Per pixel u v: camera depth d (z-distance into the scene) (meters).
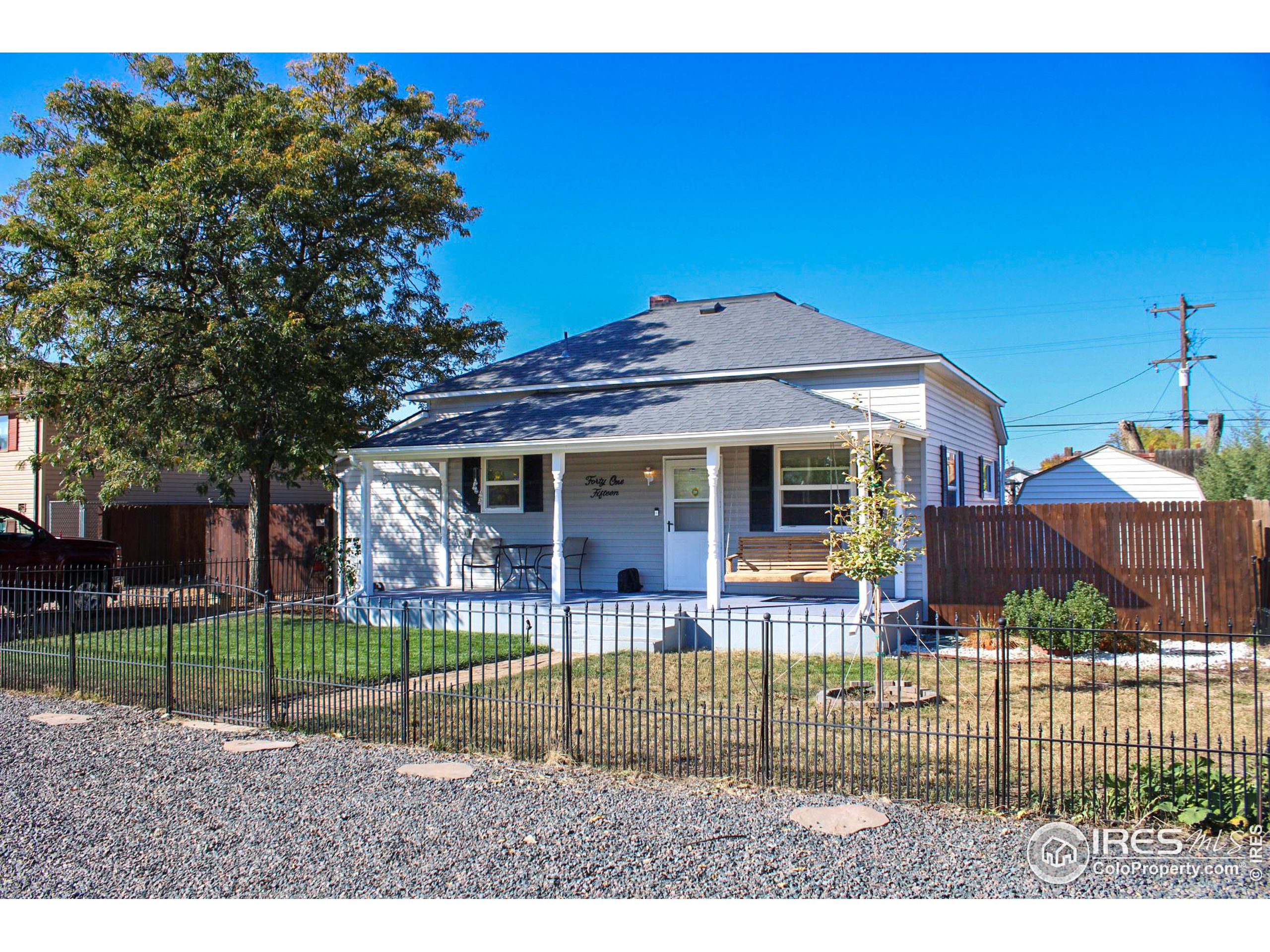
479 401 19.42
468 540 18.84
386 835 5.52
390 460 17.34
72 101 17.27
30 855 5.30
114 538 25.27
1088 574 13.34
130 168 17.33
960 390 18.20
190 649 10.05
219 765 7.21
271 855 5.23
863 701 7.70
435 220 20.31
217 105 18.27
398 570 19.69
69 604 10.75
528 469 18.23
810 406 14.05
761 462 15.83
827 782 6.48
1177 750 7.12
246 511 22.91
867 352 15.65
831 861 5.03
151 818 5.92
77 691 10.26
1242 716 8.34
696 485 16.66
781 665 11.43
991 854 5.10
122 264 16.09
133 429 17.48
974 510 14.05
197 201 16.23
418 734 8.07
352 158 17.80
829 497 15.38
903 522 10.27
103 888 4.81
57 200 17.19
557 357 19.91
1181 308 39.25
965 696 9.44
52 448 22.83
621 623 13.27
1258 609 13.21
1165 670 10.80
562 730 7.58
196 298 17.36
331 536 21.25
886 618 12.54
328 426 17.83
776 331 18.08
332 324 18.09
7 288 17.08
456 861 5.10
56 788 6.63
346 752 7.57
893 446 14.30
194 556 25.39
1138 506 13.08
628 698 9.26
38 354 17.75
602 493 17.44
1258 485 21.91
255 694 9.25
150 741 8.06
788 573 14.50
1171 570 12.89
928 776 6.18
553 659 12.04
